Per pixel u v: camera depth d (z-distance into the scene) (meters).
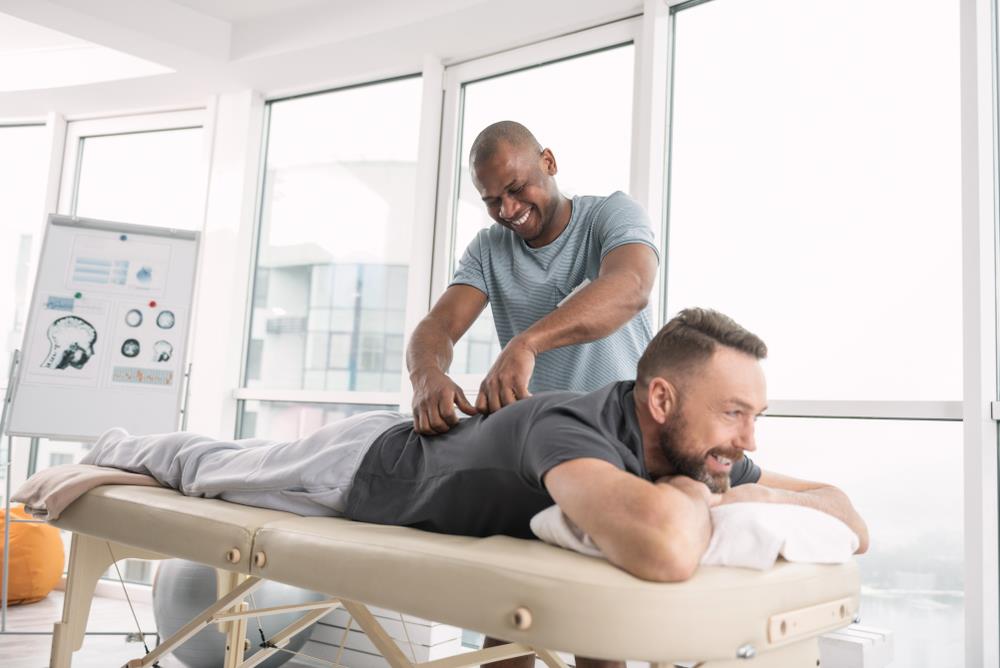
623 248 1.51
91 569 1.82
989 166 2.16
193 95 3.80
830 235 2.45
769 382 2.50
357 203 3.51
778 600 0.94
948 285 2.24
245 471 1.50
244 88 3.70
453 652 2.60
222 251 3.65
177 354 3.35
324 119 3.66
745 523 0.98
